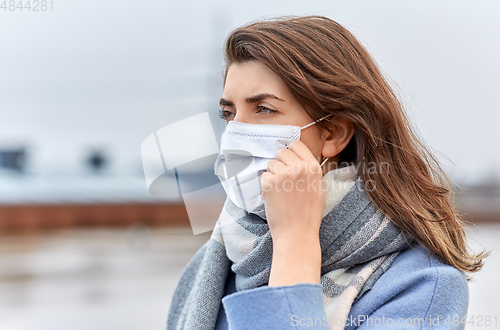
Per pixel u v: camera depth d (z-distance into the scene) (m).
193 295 1.46
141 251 13.30
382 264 1.19
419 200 1.22
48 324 5.73
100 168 26.23
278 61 1.17
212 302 1.36
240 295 1.05
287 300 1.03
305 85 1.16
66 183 23.09
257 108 1.25
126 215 19.73
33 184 22.69
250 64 1.23
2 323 5.82
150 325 5.59
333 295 1.16
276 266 1.10
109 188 22.14
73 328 5.53
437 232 1.18
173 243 15.03
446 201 1.27
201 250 1.65
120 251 13.31
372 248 1.18
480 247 1.39
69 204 19.55
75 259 11.62
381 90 1.29
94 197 20.66
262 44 1.19
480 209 21.58
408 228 1.17
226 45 1.28
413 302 1.08
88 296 7.36
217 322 1.37
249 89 1.22
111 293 7.59
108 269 10.12
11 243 14.92
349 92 1.20
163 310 6.38
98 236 16.89
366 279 1.17
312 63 1.20
